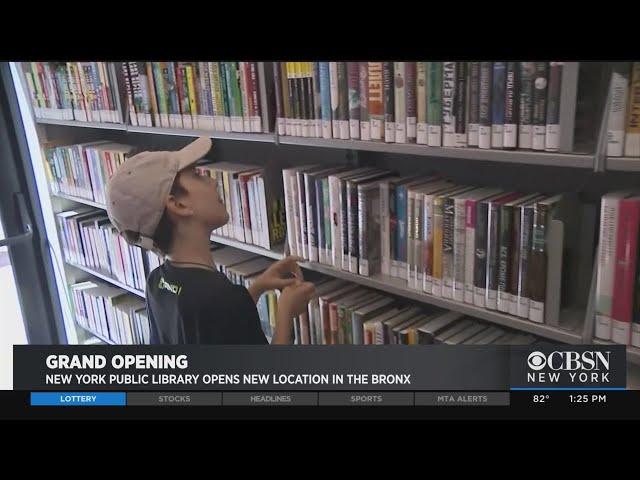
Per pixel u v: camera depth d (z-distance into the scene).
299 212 1.44
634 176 1.10
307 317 1.54
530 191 1.22
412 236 1.22
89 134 2.50
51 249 2.54
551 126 0.93
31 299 2.54
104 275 2.31
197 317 1.15
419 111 1.11
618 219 0.91
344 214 1.32
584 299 1.10
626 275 0.92
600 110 0.95
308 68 1.27
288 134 1.37
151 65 1.66
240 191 1.60
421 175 1.35
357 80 1.19
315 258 1.43
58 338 2.66
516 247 1.05
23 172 2.43
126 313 2.23
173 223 1.20
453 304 1.16
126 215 1.16
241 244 1.65
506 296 1.08
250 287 1.42
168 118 1.68
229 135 1.51
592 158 0.88
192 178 1.24
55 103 2.18
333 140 1.27
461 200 1.10
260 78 1.38
